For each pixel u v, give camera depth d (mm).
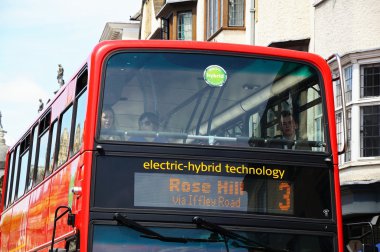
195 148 11992
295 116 12648
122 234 11500
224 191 11867
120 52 12438
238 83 12672
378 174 25531
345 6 27047
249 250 11695
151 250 11477
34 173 17297
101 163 11758
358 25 26562
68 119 14094
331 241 11977
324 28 28109
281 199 11992
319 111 12719
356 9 26641
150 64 12492
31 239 16594
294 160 12211
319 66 12906
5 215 21391
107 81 12258
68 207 11820
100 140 11867
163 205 11672
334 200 12141
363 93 26188
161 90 12383
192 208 11711
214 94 12531
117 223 11516
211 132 12258
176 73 12539
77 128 12977
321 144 12445
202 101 12438
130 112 12141
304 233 11906
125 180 11703
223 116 12398
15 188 20156
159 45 12578
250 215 11820
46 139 16344
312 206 12047
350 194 26156
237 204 11844
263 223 11812
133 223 11508
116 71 12344
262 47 12906
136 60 12453
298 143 12430
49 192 14977
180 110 12312
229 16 37094
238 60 12781
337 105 27219
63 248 12531
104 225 11500
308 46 30203
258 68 12797
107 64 12344
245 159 12055
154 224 11562
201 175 11883
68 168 13242
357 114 26156
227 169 11977
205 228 11648
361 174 25812
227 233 11688
